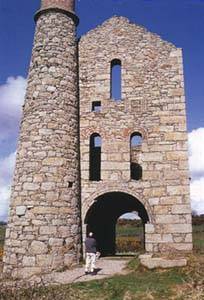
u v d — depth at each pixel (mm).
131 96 15914
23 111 15047
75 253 13586
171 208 14234
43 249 12812
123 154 15242
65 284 10203
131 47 16578
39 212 13180
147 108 15633
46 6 16250
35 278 11539
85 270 12055
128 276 10906
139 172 17641
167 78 15852
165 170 14695
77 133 15328
